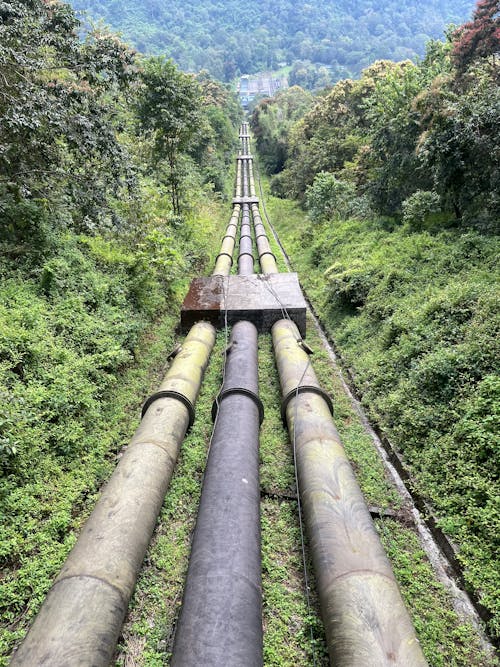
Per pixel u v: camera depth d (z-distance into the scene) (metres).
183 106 16.95
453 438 6.75
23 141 9.40
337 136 29.45
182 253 16.48
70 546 5.62
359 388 9.48
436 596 5.19
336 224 20.62
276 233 28.58
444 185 13.03
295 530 6.10
